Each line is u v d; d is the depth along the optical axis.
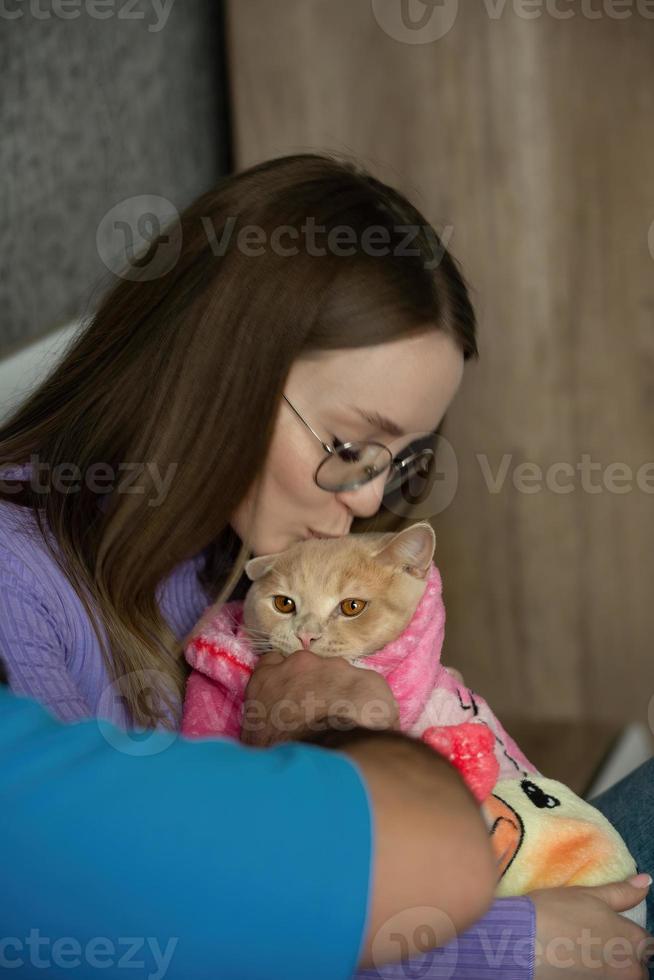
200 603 1.06
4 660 0.81
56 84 1.95
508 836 0.85
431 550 1.00
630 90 2.01
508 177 1.98
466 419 2.10
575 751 2.19
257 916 0.45
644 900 0.90
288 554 1.00
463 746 0.84
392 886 0.46
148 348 0.92
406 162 2.00
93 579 0.91
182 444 0.89
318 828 0.46
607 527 2.16
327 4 1.98
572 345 2.06
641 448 2.13
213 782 0.47
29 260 1.93
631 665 2.21
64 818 0.46
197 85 2.23
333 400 0.88
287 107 2.03
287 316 0.86
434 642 0.99
